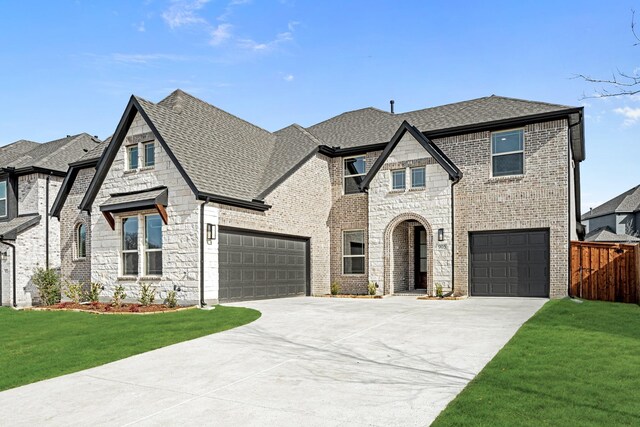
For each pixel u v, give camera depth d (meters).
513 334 9.27
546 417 4.88
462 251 17.64
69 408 5.88
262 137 22.39
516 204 16.86
